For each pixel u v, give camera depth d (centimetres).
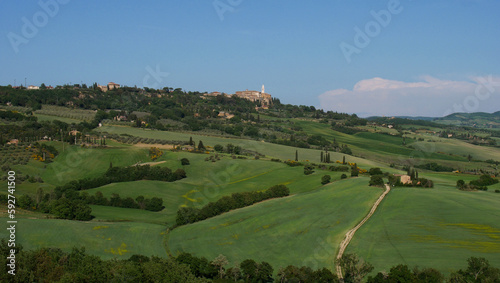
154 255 7081
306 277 5888
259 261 6731
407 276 5472
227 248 7350
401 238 7244
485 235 7050
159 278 5609
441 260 6144
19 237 6888
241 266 6275
